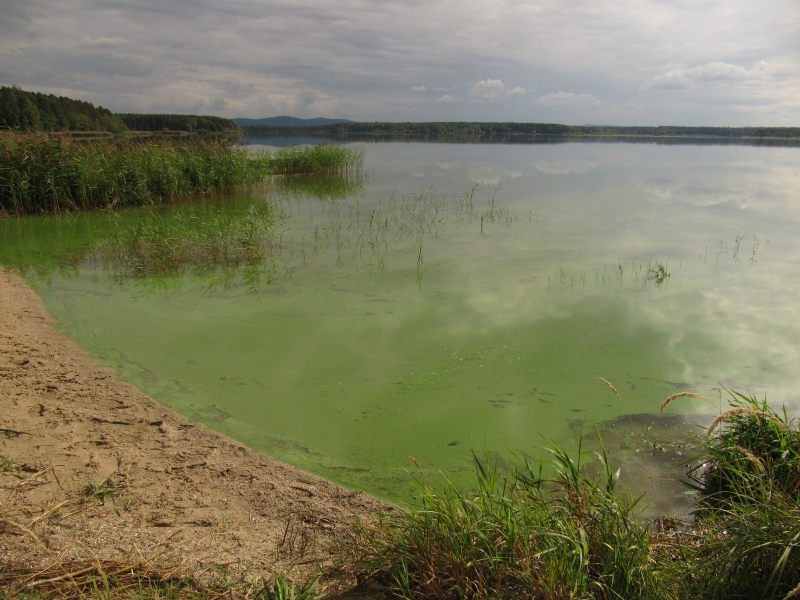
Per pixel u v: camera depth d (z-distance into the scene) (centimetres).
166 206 1248
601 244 896
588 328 555
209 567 245
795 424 372
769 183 1714
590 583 216
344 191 1517
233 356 502
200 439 368
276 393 439
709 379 452
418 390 444
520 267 767
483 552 226
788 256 818
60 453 337
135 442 358
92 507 287
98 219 1091
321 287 688
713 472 329
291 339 537
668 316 585
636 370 470
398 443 376
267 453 362
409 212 1181
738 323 564
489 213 1168
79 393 421
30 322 564
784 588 211
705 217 1131
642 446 368
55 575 230
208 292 672
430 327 562
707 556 236
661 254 832
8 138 1163
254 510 296
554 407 418
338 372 473
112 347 514
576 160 2661
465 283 698
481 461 356
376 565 242
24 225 1036
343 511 299
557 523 235
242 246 843
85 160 1198
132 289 681
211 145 1498
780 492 254
